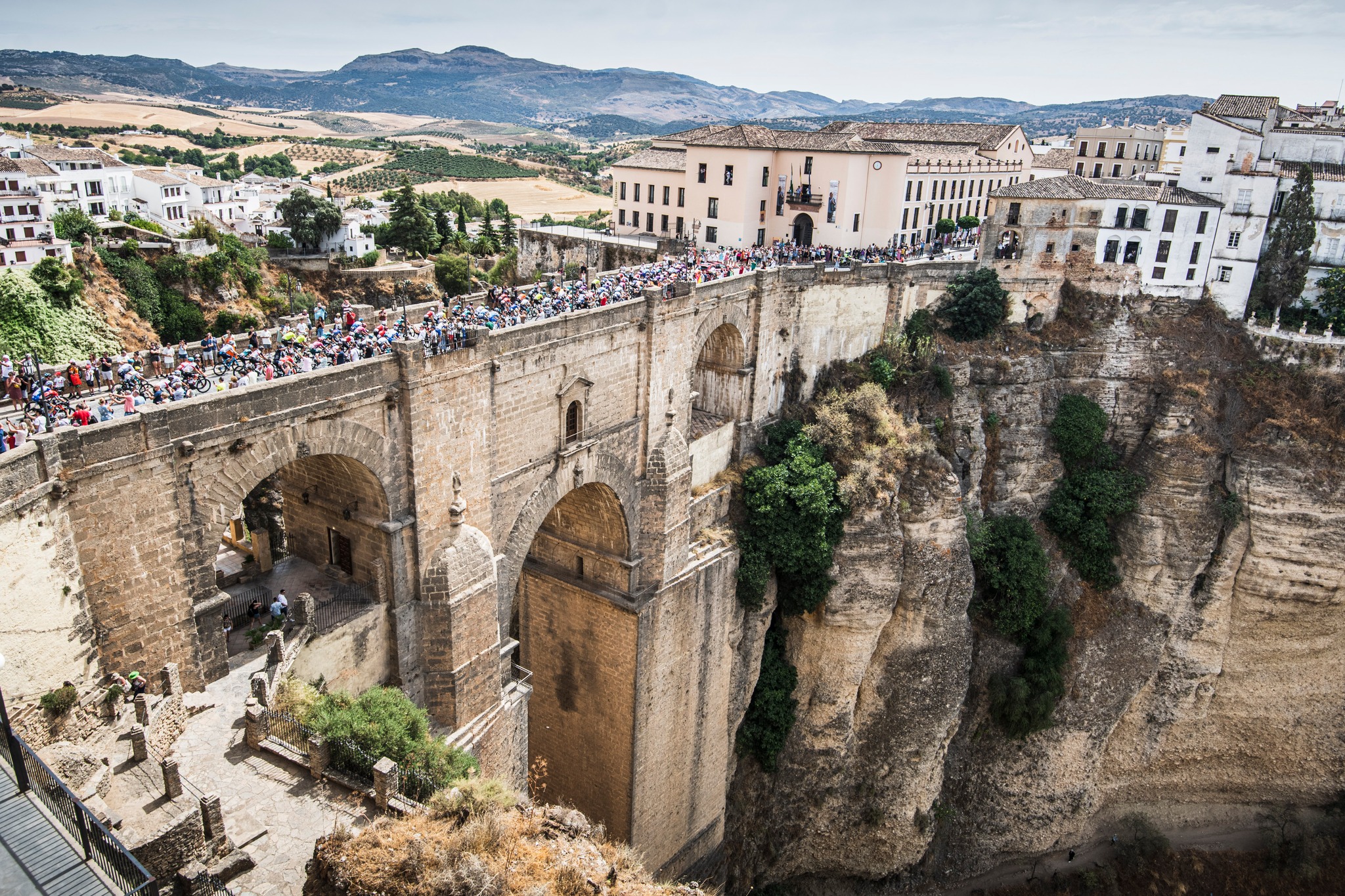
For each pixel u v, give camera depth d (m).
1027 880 72.06
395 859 23.31
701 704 57.44
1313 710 74.25
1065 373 74.31
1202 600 71.75
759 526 58.66
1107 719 70.88
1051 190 73.25
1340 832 75.06
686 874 59.62
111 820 22.67
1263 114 79.75
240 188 171.50
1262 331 74.12
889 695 63.78
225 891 22.44
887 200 79.88
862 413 63.38
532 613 55.78
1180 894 72.62
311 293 113.56
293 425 30.84
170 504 27.95
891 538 59.69
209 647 30.50
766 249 73.25
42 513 24.31
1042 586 68.88
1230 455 71.19
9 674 23.53
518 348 39.50
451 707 38.56
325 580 38.03
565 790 57.25
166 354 35.75
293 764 28.42
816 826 64.62
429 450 35.94
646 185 88.44
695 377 62.44
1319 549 68.06
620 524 50.41
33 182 107.69
